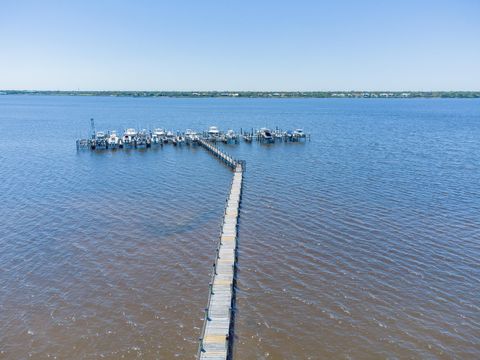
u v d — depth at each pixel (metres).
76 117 174.62
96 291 30.20
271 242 38.03
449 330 26.06
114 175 63.69
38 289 30.39
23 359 23.53
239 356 23.89
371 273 32.56
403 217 44.09
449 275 32.22
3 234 39.72
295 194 52.81
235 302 28.86
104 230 40.97
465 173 64.56
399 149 88.75
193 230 41.12
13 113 198.88
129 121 155.88
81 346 24.59
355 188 55.53
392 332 25.92
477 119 169.50
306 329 26.20
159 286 30.94
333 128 133.75
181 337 25.44
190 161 75.50
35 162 73.75
